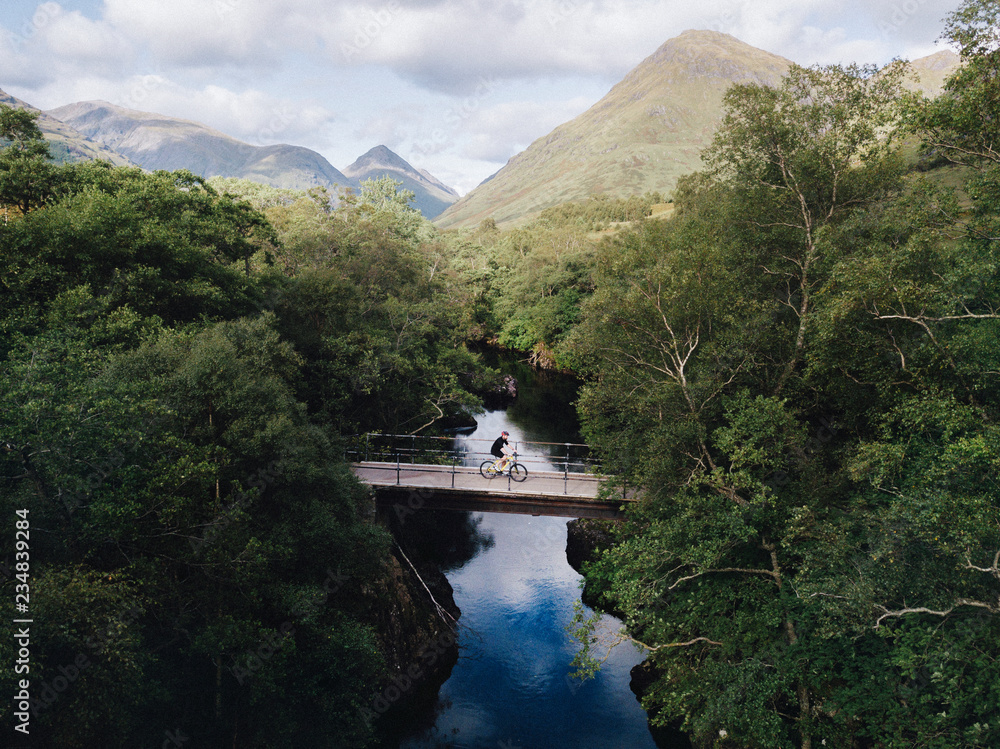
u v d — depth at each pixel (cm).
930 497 1146
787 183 2017
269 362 2086
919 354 1424
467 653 2281
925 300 1367
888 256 1452
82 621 1098
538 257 9019
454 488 2234
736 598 1638
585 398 2108
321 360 2938
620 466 2027
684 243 2180
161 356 1580
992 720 1094
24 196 2208
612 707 2038
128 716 1179
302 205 5734
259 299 2753
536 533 3253
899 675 1295
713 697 1423
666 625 1563
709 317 1919
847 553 1384
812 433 1952
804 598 1289
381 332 3338
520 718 1972
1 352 1466
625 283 2227
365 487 2127
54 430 1144
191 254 2233
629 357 2152
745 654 1515
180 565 1466
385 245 4688
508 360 7725
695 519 1579
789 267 2100
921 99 1362
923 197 1555
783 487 1692
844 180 2009
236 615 1413
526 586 2714
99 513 1152
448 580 2747
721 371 1862
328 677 1628
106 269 1972
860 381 1661
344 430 3030
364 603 2019
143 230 2011
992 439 1071
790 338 1961
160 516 1254
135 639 1102
